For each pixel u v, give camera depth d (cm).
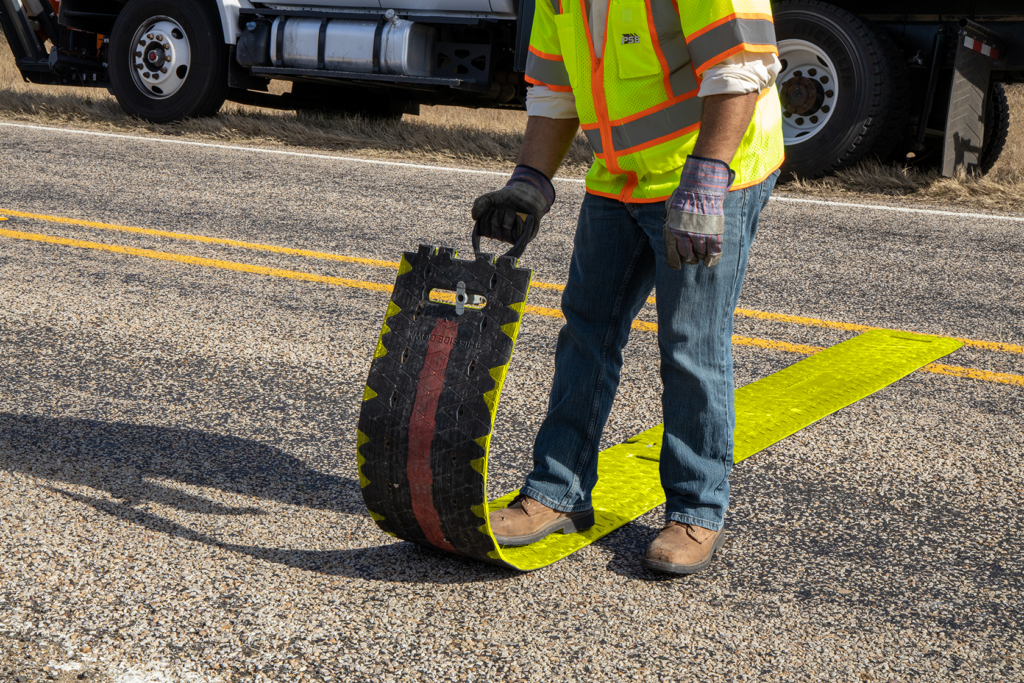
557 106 230
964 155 716
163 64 941
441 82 825
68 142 838
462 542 217
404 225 604
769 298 474
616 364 238
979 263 537
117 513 246
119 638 195
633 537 246
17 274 463
